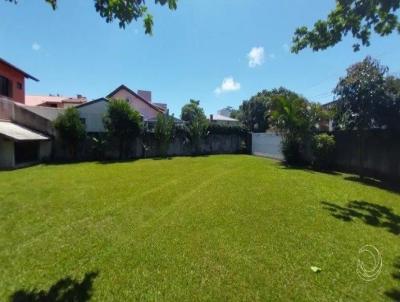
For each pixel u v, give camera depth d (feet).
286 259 12.88
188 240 14.98
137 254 13.38
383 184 31.55
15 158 51.21
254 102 138.82
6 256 13.16
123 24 13.98
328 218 18.67
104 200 23.30
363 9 16.01
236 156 69.51
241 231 16.24
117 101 61.36
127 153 64.13
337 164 43.78
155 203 22.33
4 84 59.98
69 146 58.90
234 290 10.55
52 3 14.05
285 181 31.94
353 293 10.36
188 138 74.23
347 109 35.55
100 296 10.18
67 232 16.15
